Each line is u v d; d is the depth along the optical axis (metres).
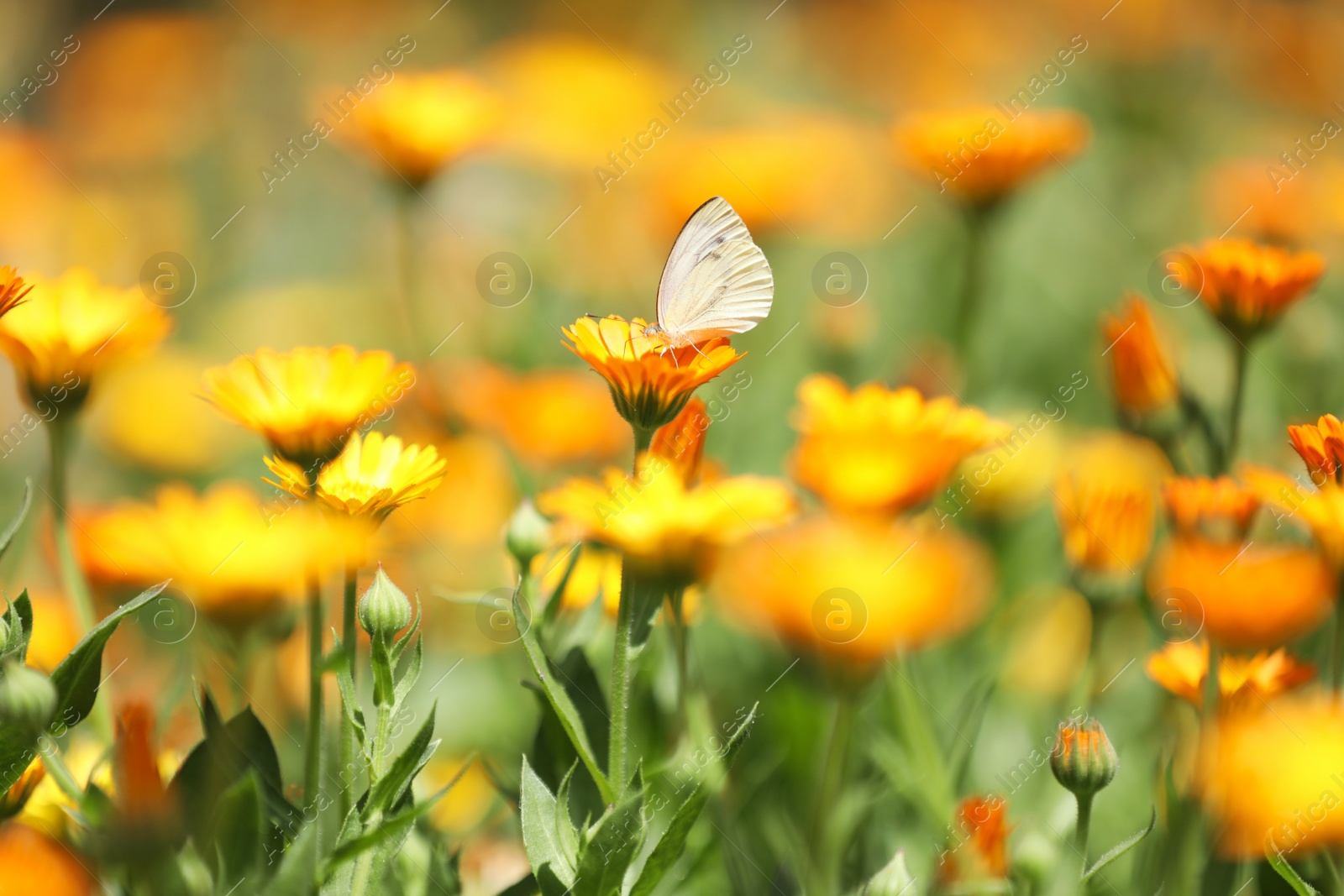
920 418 1.06
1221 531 1.04
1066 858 1.04
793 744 1.09
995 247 1.54
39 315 1.04
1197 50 2.07
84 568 1.09
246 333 1.62
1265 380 1.28
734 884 1.04
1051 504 1.22
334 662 0.97
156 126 1.99
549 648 1.03
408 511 1.18
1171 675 1.03
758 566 1.03
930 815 1.07
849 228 1.73
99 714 1.03
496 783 1.03
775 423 1.31
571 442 1.20
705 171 1.42
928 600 1.03
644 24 2.32
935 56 2.24
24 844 0.99
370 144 1.29
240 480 1.40
